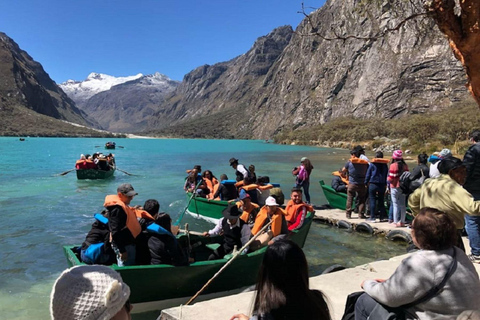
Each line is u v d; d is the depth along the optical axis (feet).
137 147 258.57
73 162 115.85
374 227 31.89
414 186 27.30
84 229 36.14
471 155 18.48
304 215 25.17
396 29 21.47
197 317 14.42
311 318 7.02
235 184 38.52
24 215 42.16
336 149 230.68
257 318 7.13
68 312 4.69
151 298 18.76
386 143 200.03
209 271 19.74
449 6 18.88
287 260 7.12
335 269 21.36
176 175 82.74
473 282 8.53
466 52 19.53
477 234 19.47
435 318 8.52
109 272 5.19
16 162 115.34
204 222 39.22
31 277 23.72
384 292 9.14
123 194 18.78
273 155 166.81
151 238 18.81
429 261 8.67
